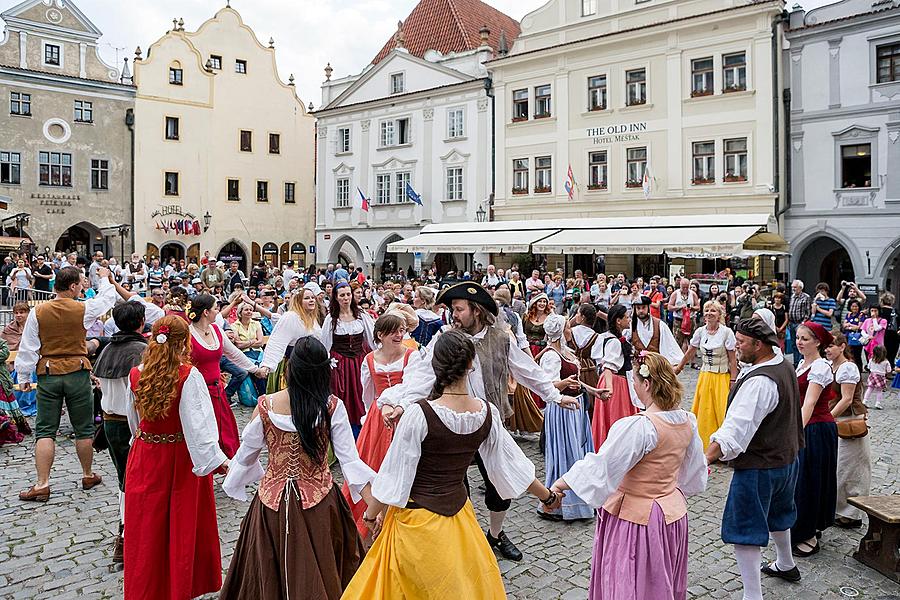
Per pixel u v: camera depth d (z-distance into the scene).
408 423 3.46
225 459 4.36
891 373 14.54
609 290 20.11
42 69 33.16
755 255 21.48
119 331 5.57
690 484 3.96
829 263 25.91
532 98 29.64
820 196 24.06
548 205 29.22
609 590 3.70
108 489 6.91
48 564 5.23
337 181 36.94
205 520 4.54
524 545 5.68
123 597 4.69
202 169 37.62
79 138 34.06
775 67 24.28
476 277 25.62
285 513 3.72
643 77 26.91
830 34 23.64
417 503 3.49
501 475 3.75
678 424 3.79
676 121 26.08
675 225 24.28
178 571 4.28
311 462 3.85
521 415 8.59
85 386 6.79
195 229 37.09
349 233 36.25
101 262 22.16
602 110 27.72
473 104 31.41
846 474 6.12
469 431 3.56
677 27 25.64
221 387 6.61
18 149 32.53
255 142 39.59
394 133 34.44
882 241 22.95
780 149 24.52
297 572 3.68
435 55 33.41
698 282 20.20
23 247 28.98
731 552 5.62
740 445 4.36
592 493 3.60
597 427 6.70
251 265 39.47
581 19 28.20
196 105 37.47
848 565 5.36
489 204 30.94
